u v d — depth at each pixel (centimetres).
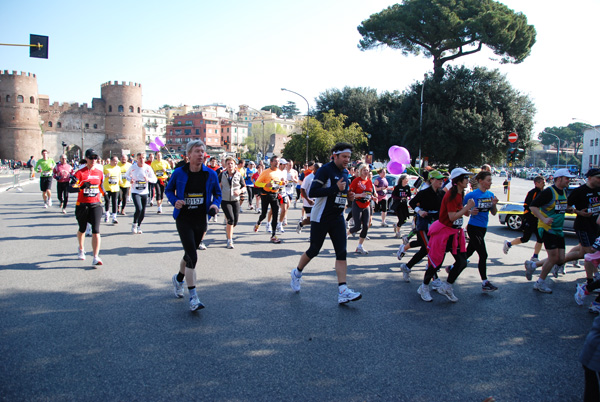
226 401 298
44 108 8350
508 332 438
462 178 510
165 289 561
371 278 643
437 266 527
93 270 652
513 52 3456
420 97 3584
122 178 1320
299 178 1808
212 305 500
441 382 331
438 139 3334
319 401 300
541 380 339
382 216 1223
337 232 521
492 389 323
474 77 3450
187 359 360
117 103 8675
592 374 255
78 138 8575
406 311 495
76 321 441
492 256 840
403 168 1226
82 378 325
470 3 3444
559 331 443
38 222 1147
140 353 369
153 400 297
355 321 457
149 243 880
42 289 549
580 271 728
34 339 394
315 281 615
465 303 532
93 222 674
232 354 371
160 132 13875
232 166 844
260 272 661
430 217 609
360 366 354
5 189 2323
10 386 311
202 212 504
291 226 1187
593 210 582
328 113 4653
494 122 3209
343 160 512
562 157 11662
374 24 3612
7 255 745
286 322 450
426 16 3397
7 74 7569
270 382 325
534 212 572
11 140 7625
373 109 5000
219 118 14225
